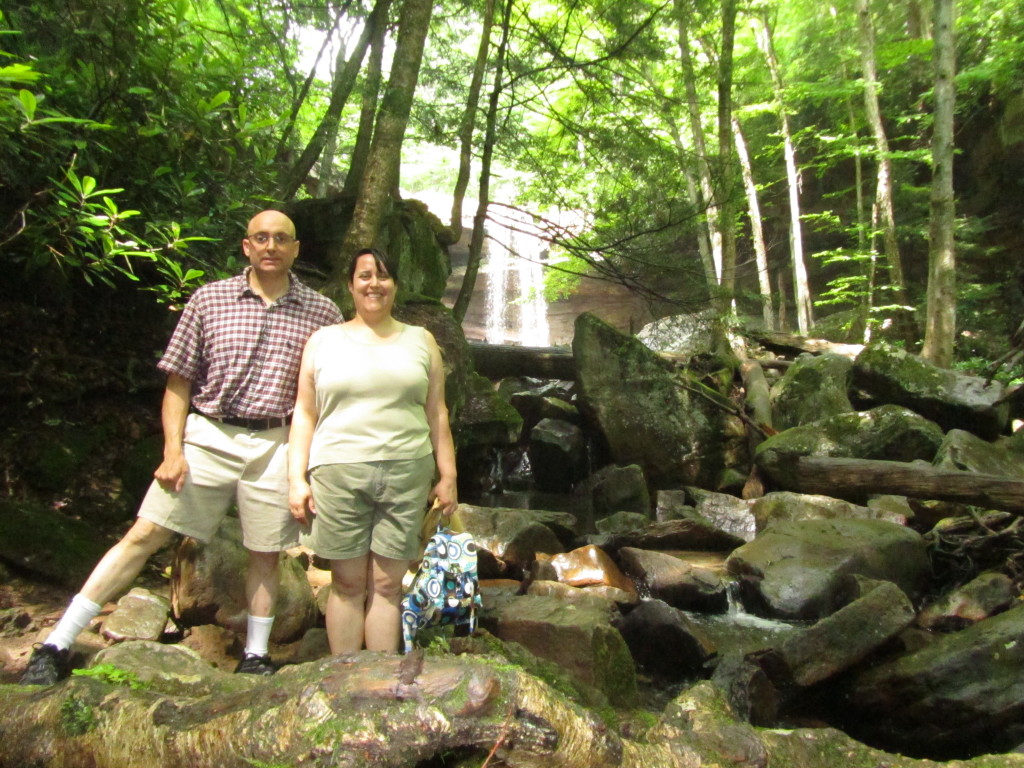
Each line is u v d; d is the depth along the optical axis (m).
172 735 1.72
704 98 13.03
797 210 17.38
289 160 9.16
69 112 4.19
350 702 1.64
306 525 2.72
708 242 15.10
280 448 2.87
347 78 7.70
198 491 2.80
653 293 9.84
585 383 9.48
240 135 4.52
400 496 2.67
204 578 3.32
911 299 17.62
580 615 3.53
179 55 4.62
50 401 4.61
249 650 2.90
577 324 9.77
